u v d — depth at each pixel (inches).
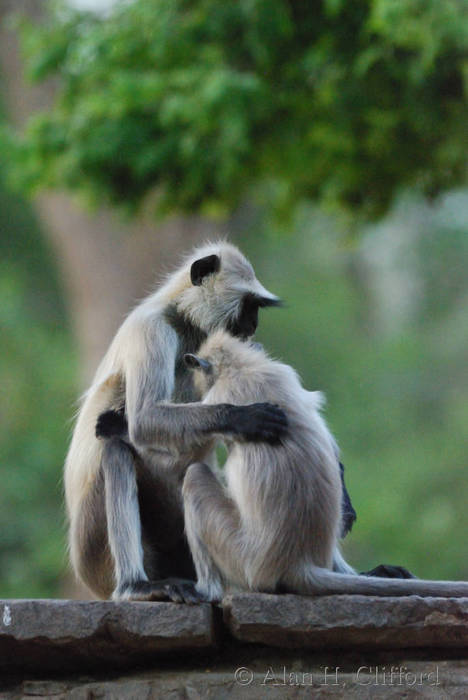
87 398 414.0
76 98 662.5
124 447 385.4
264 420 335.9
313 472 334.6
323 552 334.6
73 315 1332.4
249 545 332.5
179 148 625.6
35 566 1191.6
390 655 329.7
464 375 1504.7
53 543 1184.8
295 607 322.7
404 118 599.2
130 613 324.8
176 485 398.6
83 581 406.6
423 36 542.9
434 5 542.9
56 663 334.0
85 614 324.5
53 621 324.2
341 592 330.3
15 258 1593.3
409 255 1835.6
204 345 376.5
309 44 604.1
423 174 645.3
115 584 401.7
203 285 426.9
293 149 629.9
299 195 689.0
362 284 1905.8
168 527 406.3
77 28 666.8
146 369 392.5
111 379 408.5
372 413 1427.2
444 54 564.4
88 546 398.3
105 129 631.2
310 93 608.4
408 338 1573.6
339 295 1715.1
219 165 629.9
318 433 342.3
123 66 638.5
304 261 1777.8
